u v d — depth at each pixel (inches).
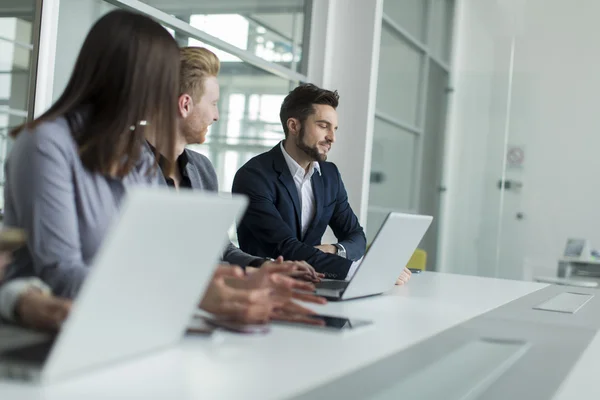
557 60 233.3
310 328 50.7
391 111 255.6
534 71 236.5
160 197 33.2
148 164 60.1
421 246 249.9
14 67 139.3
